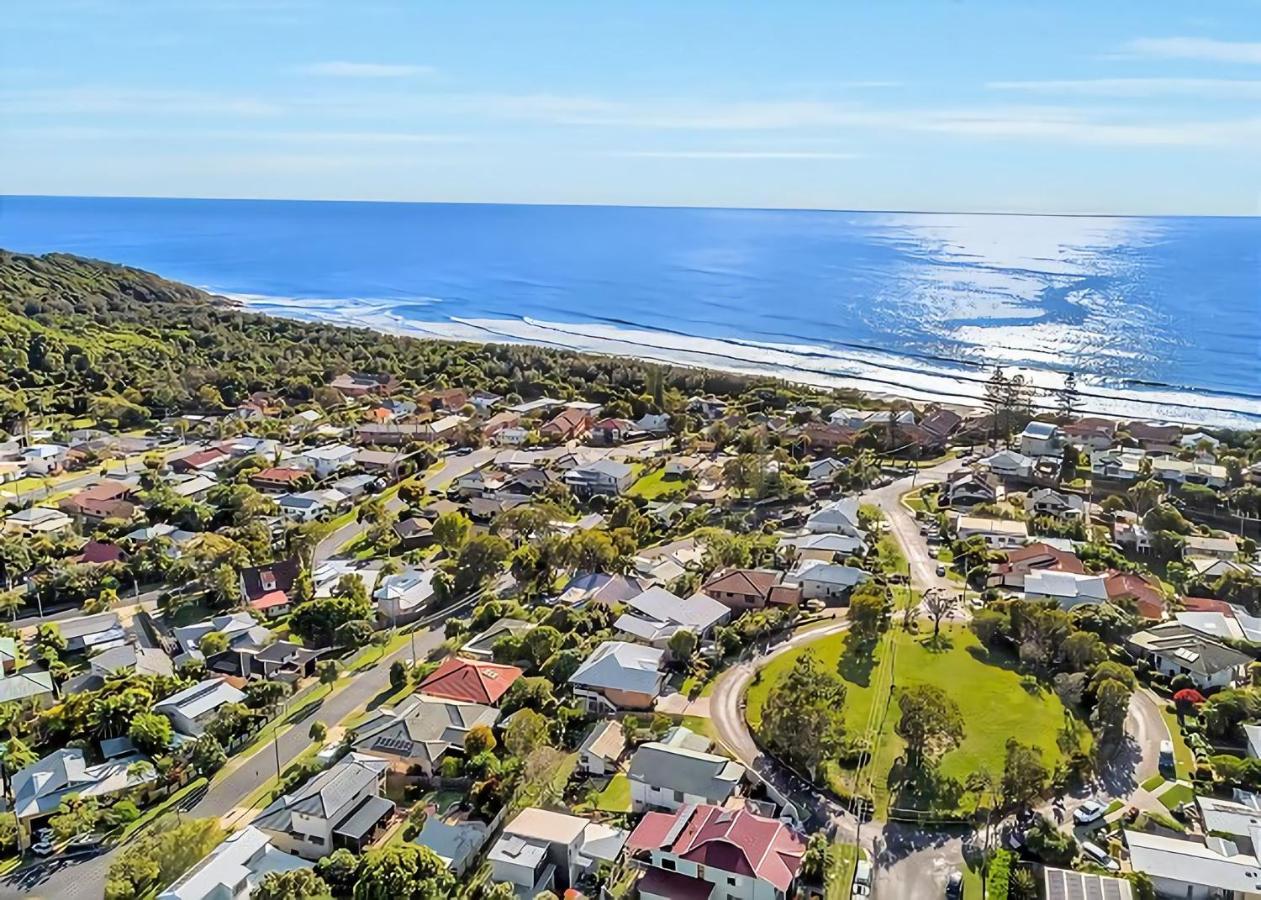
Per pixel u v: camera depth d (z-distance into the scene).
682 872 50.12
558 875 51.38
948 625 80.56
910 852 52.62
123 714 66.38
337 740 66.31
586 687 70.12
